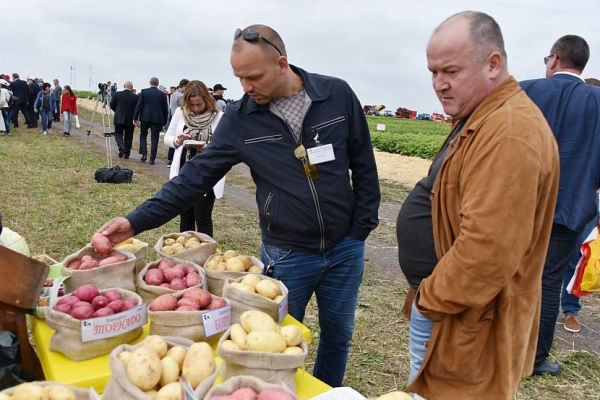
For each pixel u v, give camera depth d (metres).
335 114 2.68
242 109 2.72
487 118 1.80
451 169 1.91
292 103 2.62
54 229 7.06
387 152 23.78
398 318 4.94
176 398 1.63
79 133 21.48
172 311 2.16
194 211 4.88
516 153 1.68
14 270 2.15
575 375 4.03
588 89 3.45
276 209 2.72
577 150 3.43
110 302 2.24
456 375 2.01
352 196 2.86
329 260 2.85
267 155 2.68
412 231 2.25
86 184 10.32
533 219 1.72
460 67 1.84
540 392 3.77
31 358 2.28
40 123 25.02
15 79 21.38
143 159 14.17
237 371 1.88
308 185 2.66
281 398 1.61
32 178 10.57
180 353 1.85
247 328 1.99
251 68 2.39
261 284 2.40
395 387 3.78
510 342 1.95
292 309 2.87
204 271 2.72
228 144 2.76
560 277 3.76
